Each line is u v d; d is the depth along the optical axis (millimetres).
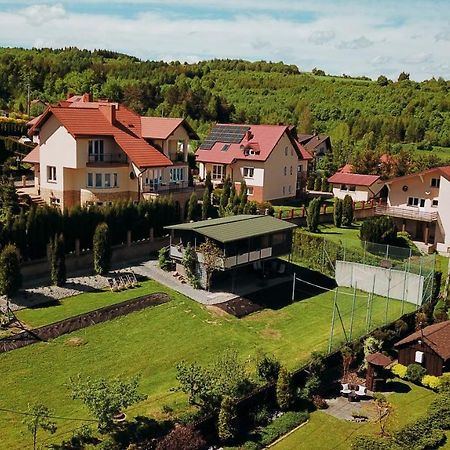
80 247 39344
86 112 49656
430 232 55531
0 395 24766
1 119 76125
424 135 118375
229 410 23531
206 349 31000
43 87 119875
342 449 24094
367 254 45406
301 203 64125
